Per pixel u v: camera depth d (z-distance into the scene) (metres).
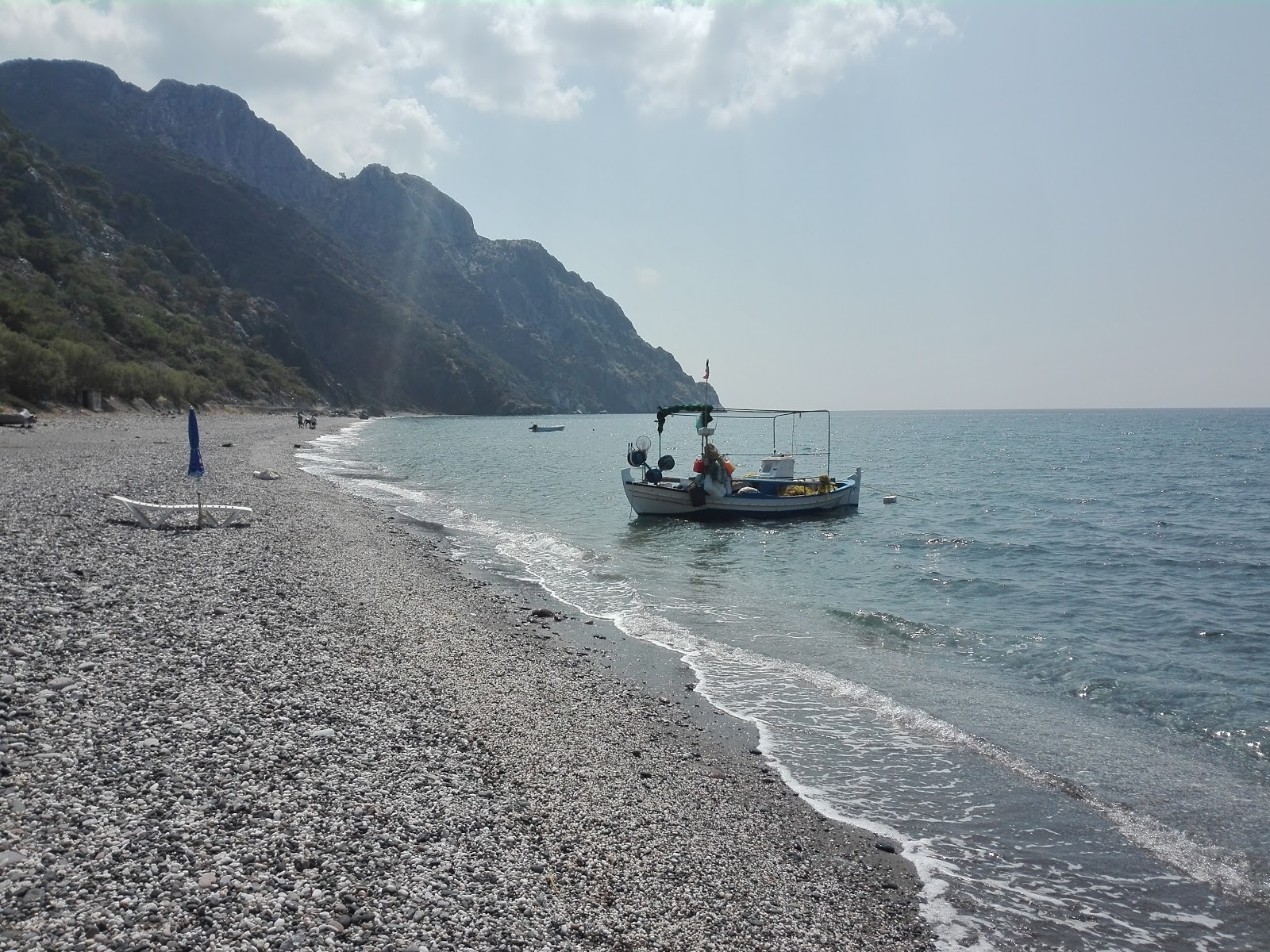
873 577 20.86
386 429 116.44
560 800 7.36
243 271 193.62
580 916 5.55
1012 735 10.30
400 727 8.22
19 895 4.49
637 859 6.57
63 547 13.69
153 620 10.09
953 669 13.15
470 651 11.76
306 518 21.92
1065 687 12.34
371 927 4.80
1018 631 15.64
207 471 30.67
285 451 52.19
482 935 4.99
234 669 8.84
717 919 5.93
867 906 6.52
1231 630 15.89
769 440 113.62
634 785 8.09
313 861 5.38
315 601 12.76
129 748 6.53
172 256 163.38
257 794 6.15
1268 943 6.25
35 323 71.81
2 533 14.12
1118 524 32.16
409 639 11.70
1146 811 8.33
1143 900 6.80
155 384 81.31
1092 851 7.53
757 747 9.70
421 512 29.55
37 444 36.97
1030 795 8.63
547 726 9.29
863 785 8.78
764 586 19.34
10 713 6.77
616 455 74.81
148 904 4.58
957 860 7.34
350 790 6.54
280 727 7.57
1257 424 182.00
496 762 7.89
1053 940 6.23
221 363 117.88
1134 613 17.34
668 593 18.25
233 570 13.79
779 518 31.84
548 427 143.50
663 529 28.92
